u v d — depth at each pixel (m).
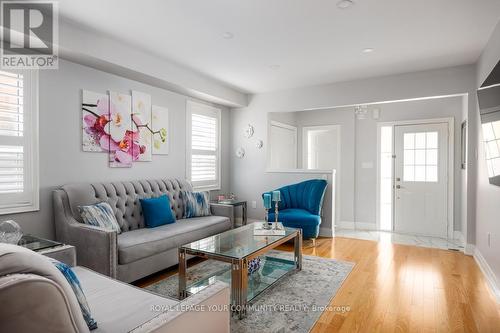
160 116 4.18
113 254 2.49
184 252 2.52
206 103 5.06
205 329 1.26
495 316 2.28
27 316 0.81
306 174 5.01
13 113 2.70
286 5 2.42
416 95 4.08
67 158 3.10
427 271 3.25
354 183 5.67
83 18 2.64
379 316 2.28
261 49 3.36
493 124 2.65
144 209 3.47
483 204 3.26
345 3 2.38
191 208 4.04
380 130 5.47
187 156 4.67
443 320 2.22
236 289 2.26
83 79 3.23
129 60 3.30
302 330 2.08
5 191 2.66
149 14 2.58
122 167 3.68
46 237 2.92
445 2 2.36
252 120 5.44
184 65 3.90
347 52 3.43
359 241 4.61
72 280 1.23
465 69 3.79
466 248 3.83
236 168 5.62
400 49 3.32
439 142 5.02
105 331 1.27
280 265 3.30
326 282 2.92
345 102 4.59
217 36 3.02
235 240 2.80
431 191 5.08
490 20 2.63
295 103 5.01
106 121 3.46
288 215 4.38
